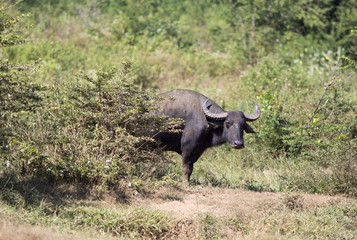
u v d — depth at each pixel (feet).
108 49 216.74
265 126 135.44
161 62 211.61
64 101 93.09
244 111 155.22
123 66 93.09
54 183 84.43
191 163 103.71
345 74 184.14
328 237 78.89
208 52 228.22
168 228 75.82
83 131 89.35
